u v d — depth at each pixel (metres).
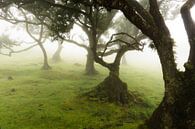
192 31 12.35
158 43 12.41
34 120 16.22
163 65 12.27
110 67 22.16
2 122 15.68
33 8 21.02
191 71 11.77
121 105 20.72
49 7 19.56
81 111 18.62
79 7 21.48
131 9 11.77
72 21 19.39
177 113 11.34
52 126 15.37
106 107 19.86
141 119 18.08
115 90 21.53
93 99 21.09
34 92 24.05
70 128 15.18
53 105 19.59
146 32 12.30
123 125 15.80
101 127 15.41
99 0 11.74
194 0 12.66
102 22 23.75
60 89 25.31
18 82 28.58
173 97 11.52
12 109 18.44
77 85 27.59
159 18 12.58
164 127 11.36
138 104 21.61
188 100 11.30
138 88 28.33
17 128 14.81
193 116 10.88
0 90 24.78
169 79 11.91
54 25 20.78
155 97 25.22
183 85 11.62
